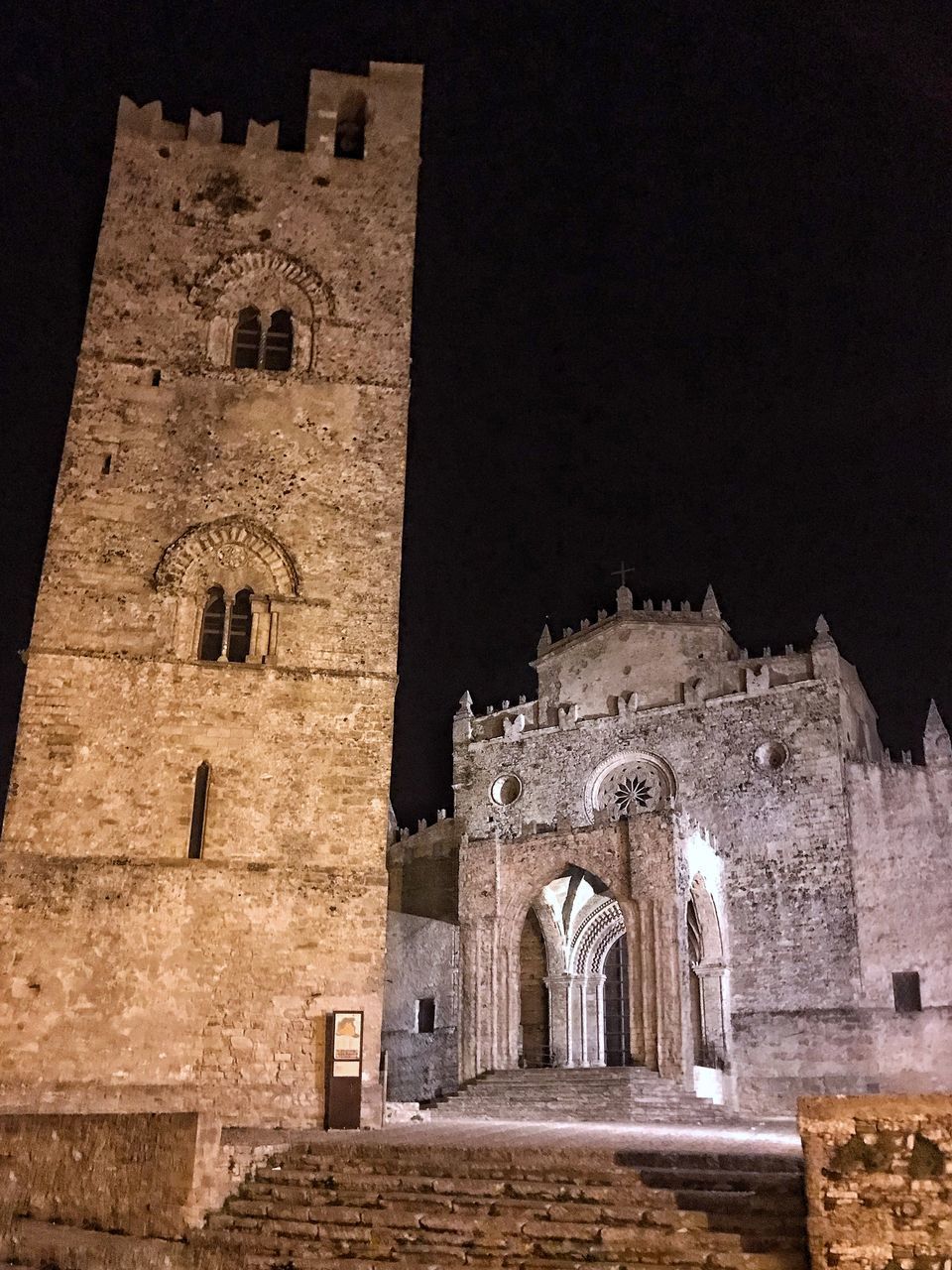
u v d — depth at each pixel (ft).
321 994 99.35
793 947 152.15
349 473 117.29
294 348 122.01
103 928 98.17
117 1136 72.33
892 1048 142.92
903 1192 52.13
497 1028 134.62
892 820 151.94
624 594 184.75
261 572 112.57
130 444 114.83
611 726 176.65
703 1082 130.93
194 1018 96.94
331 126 132.36
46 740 102.99
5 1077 93.25
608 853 135.44
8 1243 68.08
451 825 186.39
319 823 104.78
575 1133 90.48
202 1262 62.75
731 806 162.91
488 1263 59.36
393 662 111.24
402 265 127.13
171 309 121.19
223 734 105.91
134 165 126.00
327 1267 60.34
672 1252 57.57
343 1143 75.41
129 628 107.96
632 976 129.08
